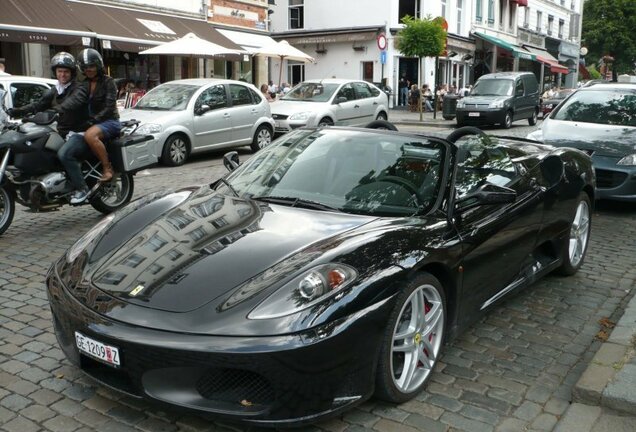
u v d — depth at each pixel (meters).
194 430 2.91
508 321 4.38
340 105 15.23
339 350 2.67
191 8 21.84
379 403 3.18
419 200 3.63
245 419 2.62
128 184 7.35
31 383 3.32
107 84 6.51
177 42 16.58
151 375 2.70
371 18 30.33
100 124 6.48
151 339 2.62
